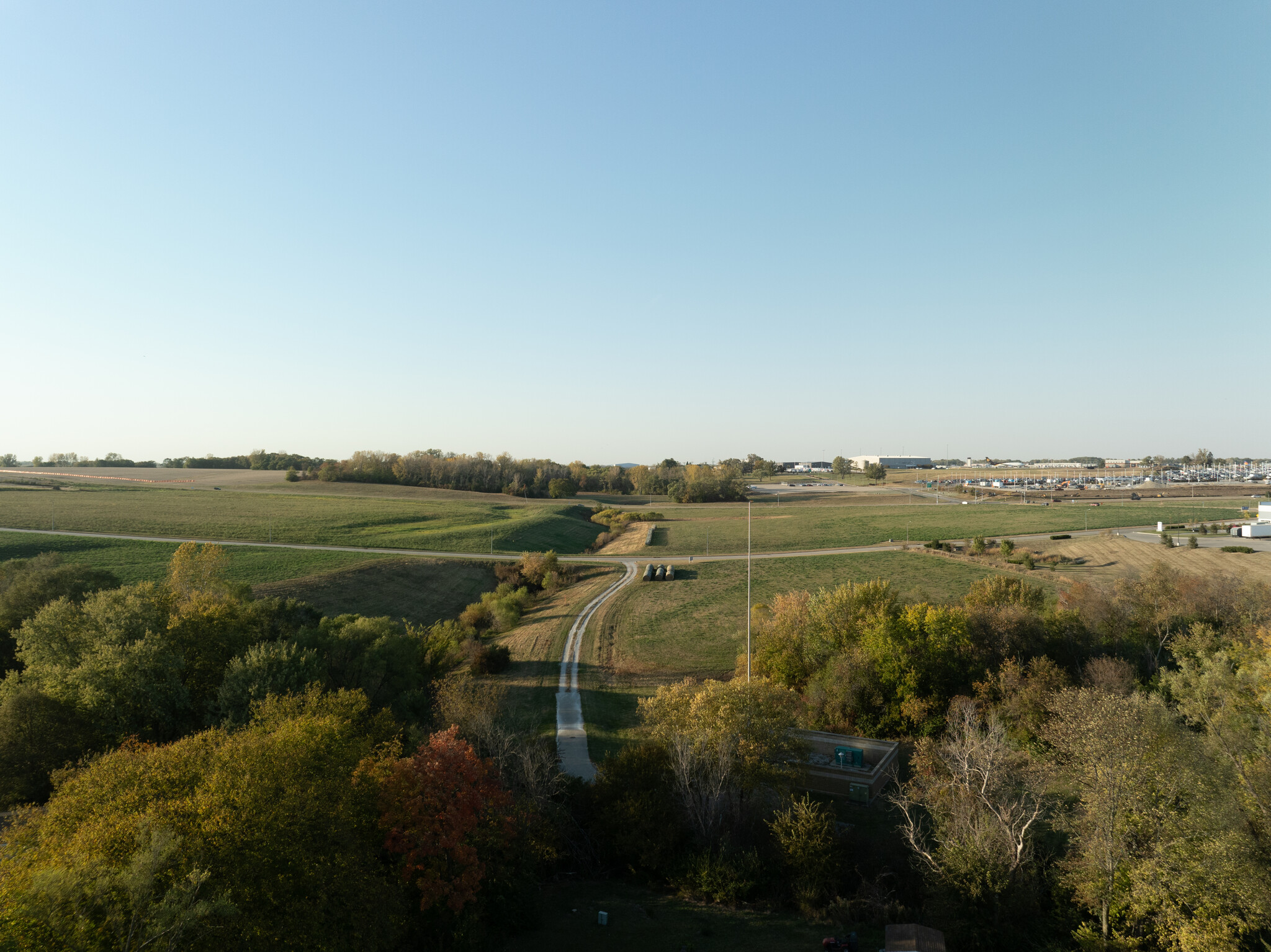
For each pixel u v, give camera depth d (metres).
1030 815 34.00
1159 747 30.91
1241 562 105.00
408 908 27.69
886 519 183.25
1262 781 32.56
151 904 19.77
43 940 18.23
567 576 129.38
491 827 30.81
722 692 42.03
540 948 28.78
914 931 28.47
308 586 101.12
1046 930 31.02
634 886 35.41
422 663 62.31
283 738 29.08
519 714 58.19
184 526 150.75
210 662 51.19
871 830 41.25
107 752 39.66
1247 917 27.73
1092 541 134.12
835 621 67.06
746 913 32.47
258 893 23.06
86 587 73.00
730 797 38.88
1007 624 60.94
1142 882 28.83
